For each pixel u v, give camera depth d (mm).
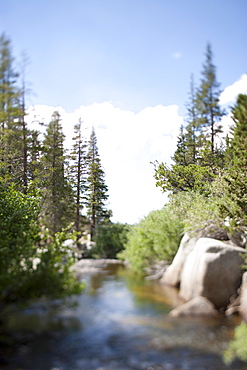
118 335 8359
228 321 9336
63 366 6938
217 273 10766
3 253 10078
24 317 9336
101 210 30703
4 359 7191
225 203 16609
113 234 19016
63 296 9906
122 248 18422
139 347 7773
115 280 13344
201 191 23219
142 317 9469
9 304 9773
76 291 10195
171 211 18188
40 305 10250
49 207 26578
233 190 16156
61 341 8047
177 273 12867
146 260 15156
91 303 10523
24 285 9625
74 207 28531
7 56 19781
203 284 10672
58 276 10133
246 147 16031
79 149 32719
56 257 10945
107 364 7043
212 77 35562
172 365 7027
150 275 14273
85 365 6977
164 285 12797
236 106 15820
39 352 7523
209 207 16750
